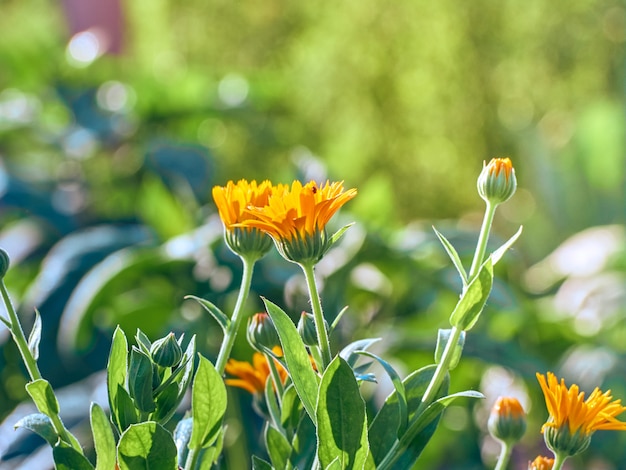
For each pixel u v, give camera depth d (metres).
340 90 3.19
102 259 1.48
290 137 2.47
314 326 0.56
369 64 3.24
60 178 1.90
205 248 1.31
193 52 3.09
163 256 1.33
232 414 1.18
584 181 2.99
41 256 1.75
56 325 1.45
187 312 1.34
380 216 1.61
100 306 1.35
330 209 0.54
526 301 1.58
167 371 0.54
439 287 1.43
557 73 3.41
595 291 2.04
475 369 1.54
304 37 3.21
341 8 3.24
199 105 2.01
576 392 0.57
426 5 3.26
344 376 0.51
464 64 3.32
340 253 1.36
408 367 1.41
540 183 3.07
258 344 0.56
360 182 3.19
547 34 3.38
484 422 1.68
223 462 0.60
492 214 0.57
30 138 1.99
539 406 1.61
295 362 0.53
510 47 3.37
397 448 0.54
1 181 1.79
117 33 2.46
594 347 1.58
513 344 1.43
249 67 3.16
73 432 1.14
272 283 1.30
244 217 0.55
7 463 1.17
